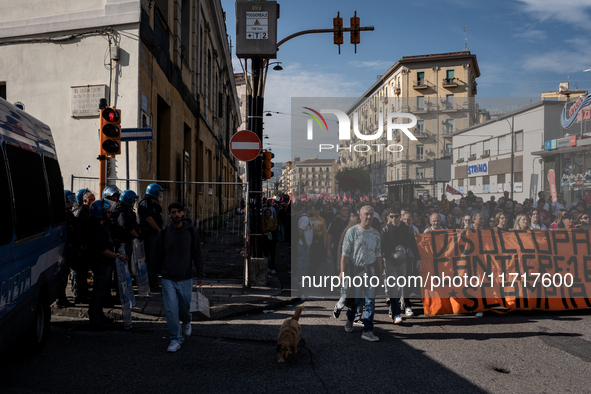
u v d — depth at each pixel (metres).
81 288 6.22
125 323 5.46
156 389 3.67
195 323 5.89
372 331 5.20
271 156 8.50
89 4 9.57
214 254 11.25
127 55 9.37
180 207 4.80
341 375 4.07
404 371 4.18
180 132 14.32
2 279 3.45
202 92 19.78
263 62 8.40
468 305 6.48
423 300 6.46
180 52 14.07
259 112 8.45
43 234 4.65
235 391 3.66
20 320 3.84
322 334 5.43
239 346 4.91
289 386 3.79
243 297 7.23
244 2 8.23
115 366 4.18
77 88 9.45
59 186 5.61
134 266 6.79
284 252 14.27
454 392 3.71
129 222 6.79
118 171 9.28
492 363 4.44
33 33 9.62
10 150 4.03
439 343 5.09
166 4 12.70
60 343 4.87
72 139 9.45
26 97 9.65
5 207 3.65
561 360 4.54
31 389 3.60
